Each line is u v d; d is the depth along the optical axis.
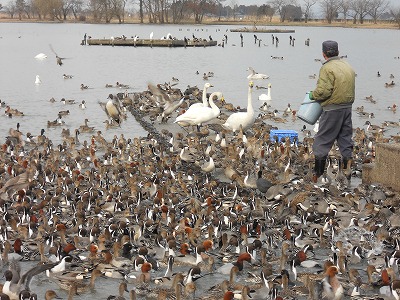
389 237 22.22
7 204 27.75
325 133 27.45
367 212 24.36
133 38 161.62
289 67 105.50
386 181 27.52
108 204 27.20
